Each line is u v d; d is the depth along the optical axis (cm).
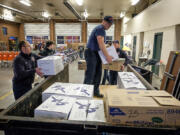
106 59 156
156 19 509
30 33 1324
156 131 74
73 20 1273
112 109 75
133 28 836
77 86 139
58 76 192
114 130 76
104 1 713
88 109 97
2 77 521
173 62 198
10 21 1202
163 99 82
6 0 723
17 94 191
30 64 198
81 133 75
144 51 675
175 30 395
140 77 167
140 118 75
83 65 373
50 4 782
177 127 75
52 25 1288
